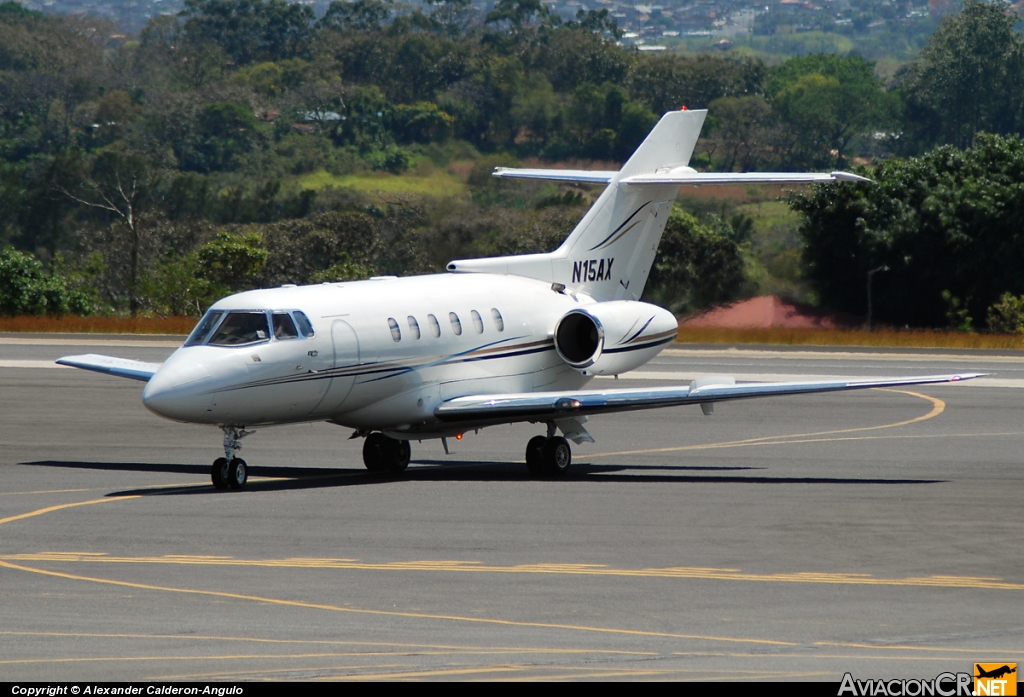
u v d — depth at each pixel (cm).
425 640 4259
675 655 4081
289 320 7450
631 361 8925
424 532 6134
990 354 17562
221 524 6347
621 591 4947
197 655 4088
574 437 8344
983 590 4984
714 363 15875
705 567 5372
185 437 10081
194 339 7425
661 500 7100
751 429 10656
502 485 7694
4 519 6494
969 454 9150
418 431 8325
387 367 7850
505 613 4619
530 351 8819
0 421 10919
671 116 9719
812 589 4988
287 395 7400
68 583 5100
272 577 5191
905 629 4412
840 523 6384
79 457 8988
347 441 9912
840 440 9956
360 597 4859
